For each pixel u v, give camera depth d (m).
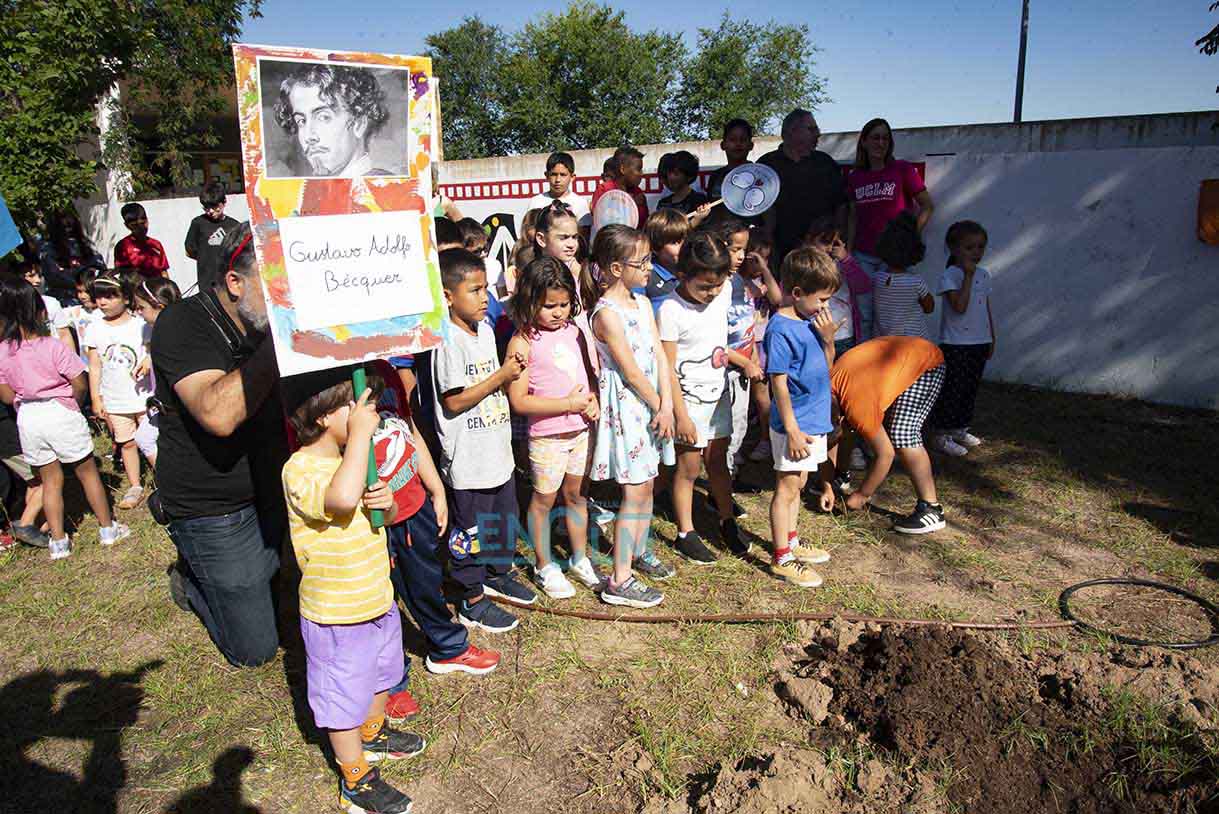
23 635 3.89
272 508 3.51
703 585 4.10
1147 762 2.74
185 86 16.59
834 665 3.29
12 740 3.15
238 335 3.15
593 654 3.56
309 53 2.38
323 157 2.45
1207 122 15.07
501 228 7.92
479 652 3.46
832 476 4.88
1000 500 5.05
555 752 2.99
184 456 3.23
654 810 2.69
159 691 3.41
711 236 3.92
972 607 3.85
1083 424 6.36
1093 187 6.95
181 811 2.79
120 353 5.32
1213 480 5.20
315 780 2.90
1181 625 3.66
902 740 2.82
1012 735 2.87
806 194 6.33
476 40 40.81
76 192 8.52
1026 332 7.49
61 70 8.23
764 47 37.38
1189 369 6.77
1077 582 4.08
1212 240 6.41
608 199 5.98
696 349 4.10
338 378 2.54
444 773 2.90
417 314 2.66
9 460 4.77
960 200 7.61
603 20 37.78
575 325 3.89
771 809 2.59
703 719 3.12
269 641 3.54
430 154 2.67
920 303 5.49
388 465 2.85
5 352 4.40
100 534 4.85
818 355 3.97
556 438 3.82
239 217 11.24
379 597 2.66
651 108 38.47
